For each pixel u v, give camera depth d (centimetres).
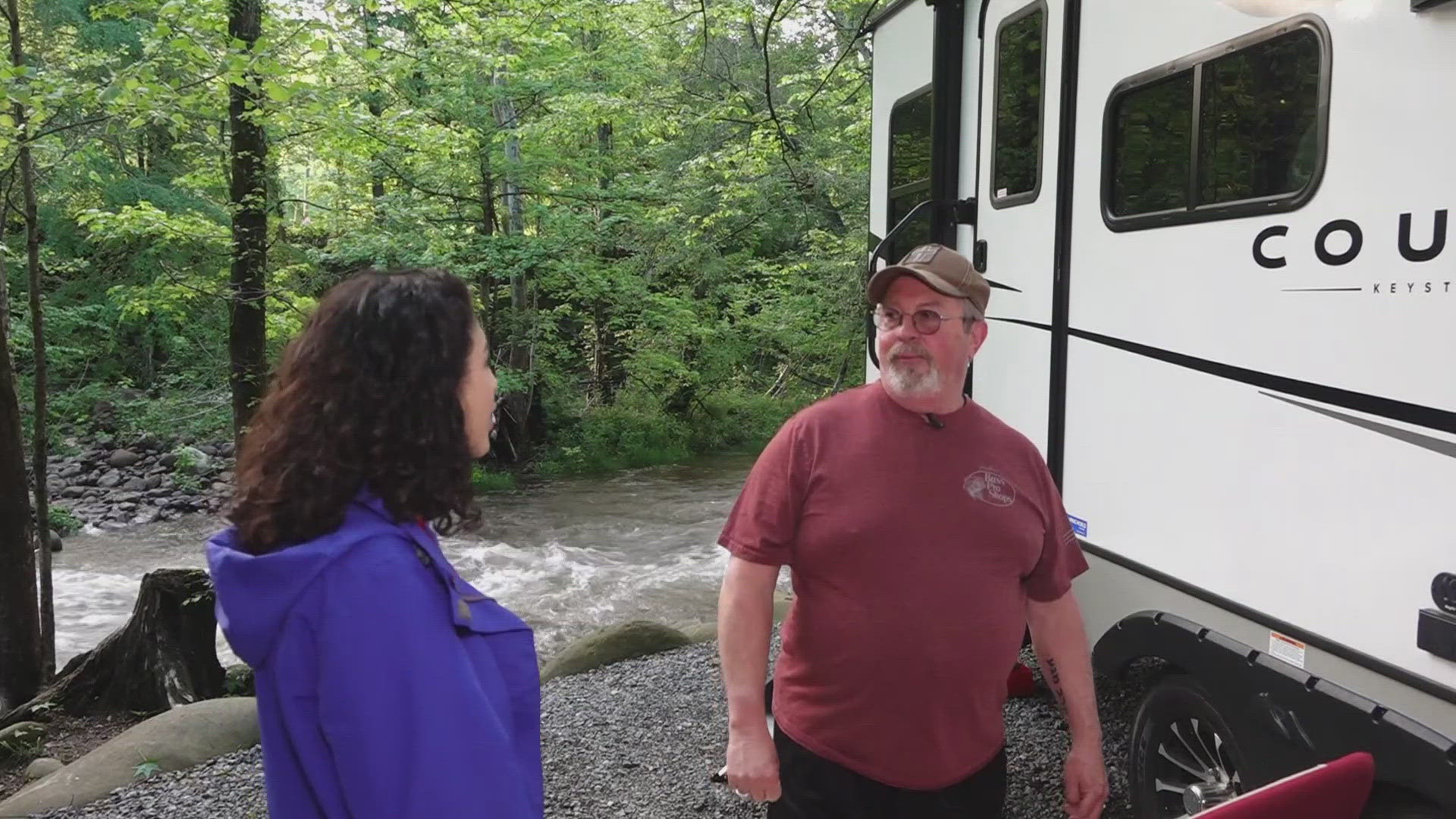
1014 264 366
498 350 1568
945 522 195
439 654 115
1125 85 302
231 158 879
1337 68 229
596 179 1467
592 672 504
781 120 1121
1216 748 274
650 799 356
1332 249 231
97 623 854
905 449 198
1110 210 310
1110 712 400
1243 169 258
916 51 441
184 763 414
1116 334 308
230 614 117
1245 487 258
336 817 113
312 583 114
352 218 1290
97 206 1262
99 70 980
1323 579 235
